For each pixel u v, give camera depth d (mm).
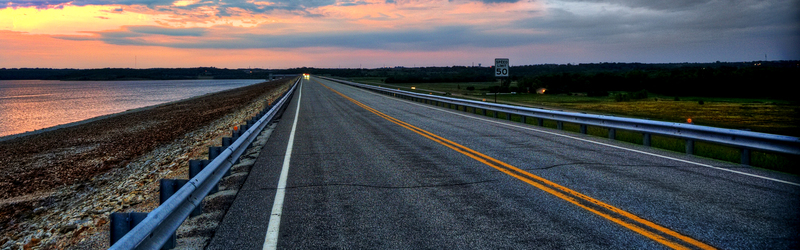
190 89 134125
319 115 19484
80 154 17750
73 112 48219
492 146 9664
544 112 13781
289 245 3947
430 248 3807
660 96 87688
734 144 7367
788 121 33531
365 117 18016
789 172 6805
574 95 91000
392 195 5598
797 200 4969
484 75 159125
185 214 4281
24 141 23359
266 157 8867
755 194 5270
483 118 17297
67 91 128750
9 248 6711
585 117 11680
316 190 5945
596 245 3770
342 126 14672
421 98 29016
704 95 85562
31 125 34781
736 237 3848
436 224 4434
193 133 21391
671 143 9844
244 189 6094
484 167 7285
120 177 12117
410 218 4645
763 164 7293
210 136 18062
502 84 87312
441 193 5641
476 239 3994
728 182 5926
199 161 5340
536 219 4508
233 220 4695
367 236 4137
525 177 6449
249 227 4465
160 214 3559
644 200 5090
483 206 5020
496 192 5625
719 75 83812
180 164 11398
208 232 4363
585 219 4461
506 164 7504
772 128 25703
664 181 6035
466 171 6992
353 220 4617
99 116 39969
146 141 20312
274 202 5379
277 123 16484
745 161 7281
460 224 4418
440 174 6816
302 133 12984
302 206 5176
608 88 102125
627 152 8664
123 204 7711
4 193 11438
